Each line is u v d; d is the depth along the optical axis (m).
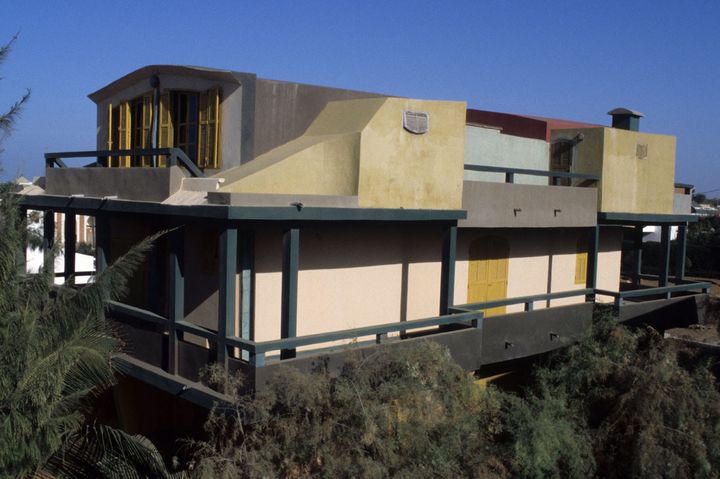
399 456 8.30
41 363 7.98
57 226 19.16
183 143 11.77
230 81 10.96
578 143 15.71
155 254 11.47
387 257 12.68
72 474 8.99
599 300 17.94
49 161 12.74
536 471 9.80
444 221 11.65
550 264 16.41
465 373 9.88
